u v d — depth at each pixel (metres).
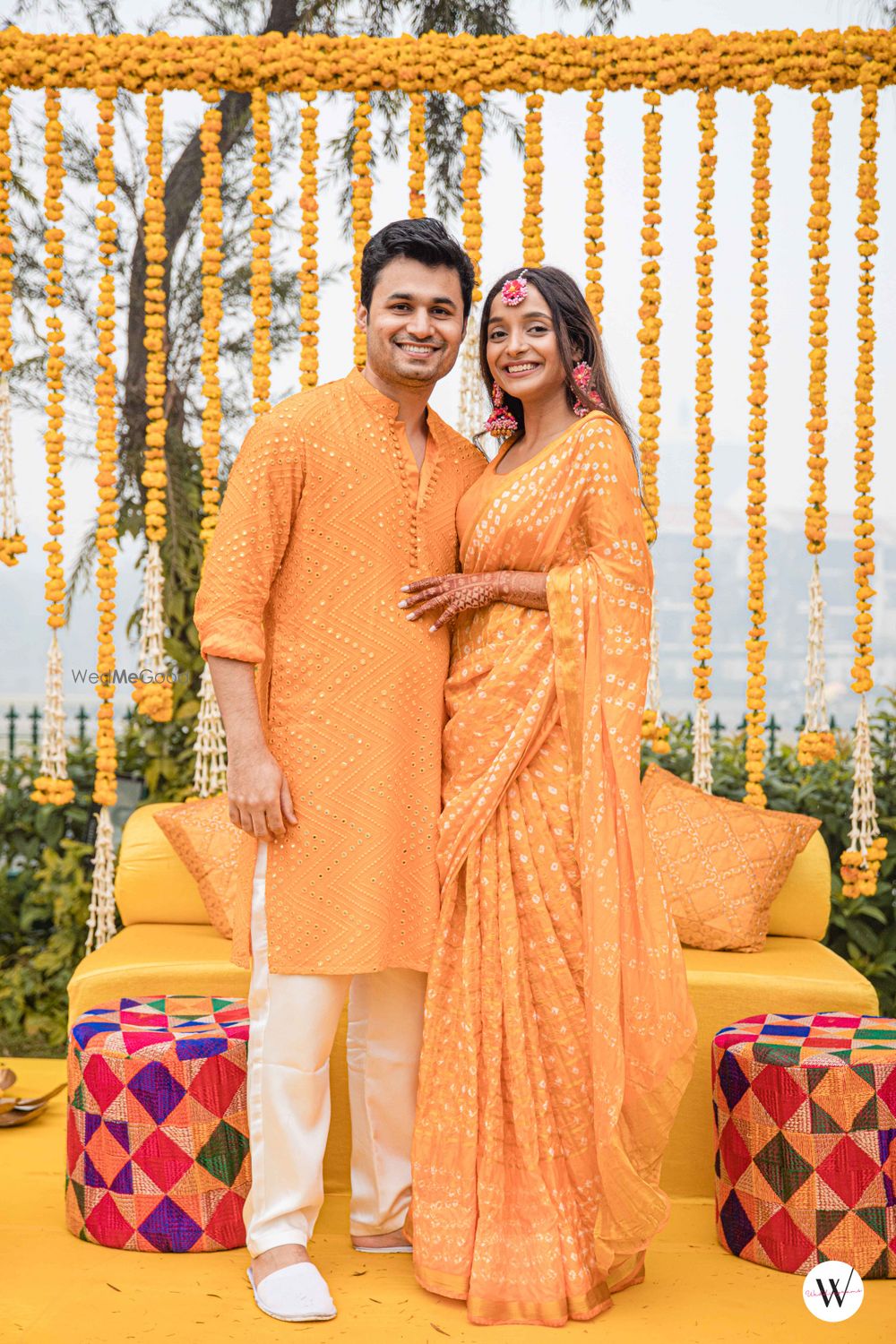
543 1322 2.14
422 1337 2.10
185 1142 2.40
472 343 3.07
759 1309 2.21
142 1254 2.41
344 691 2.23
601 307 3.08
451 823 2.27
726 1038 2.51
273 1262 2.21
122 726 4.21
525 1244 2.19
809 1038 2.49
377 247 2.27
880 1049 2.39
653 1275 2.36
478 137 3.06
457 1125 2.24
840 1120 2.32
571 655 2.24
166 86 3.09
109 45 3.05
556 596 2.23
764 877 3.12
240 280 4.57
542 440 2.37
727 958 3.00
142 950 3.01
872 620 3.15
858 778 3.18
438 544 2.36
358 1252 2.45
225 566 2.21
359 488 2.25
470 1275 2.17
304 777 2.22
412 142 3.08
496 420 2.44
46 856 4.04
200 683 4.07
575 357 2.37
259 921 2.26
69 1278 2.29
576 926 2.26
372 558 2.25
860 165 3.09
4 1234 2.50
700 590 3.20
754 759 3.27
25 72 3.08
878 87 3.05
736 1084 2.43
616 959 2.18
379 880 2.21
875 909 3.81
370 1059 2.41
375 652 2.24
